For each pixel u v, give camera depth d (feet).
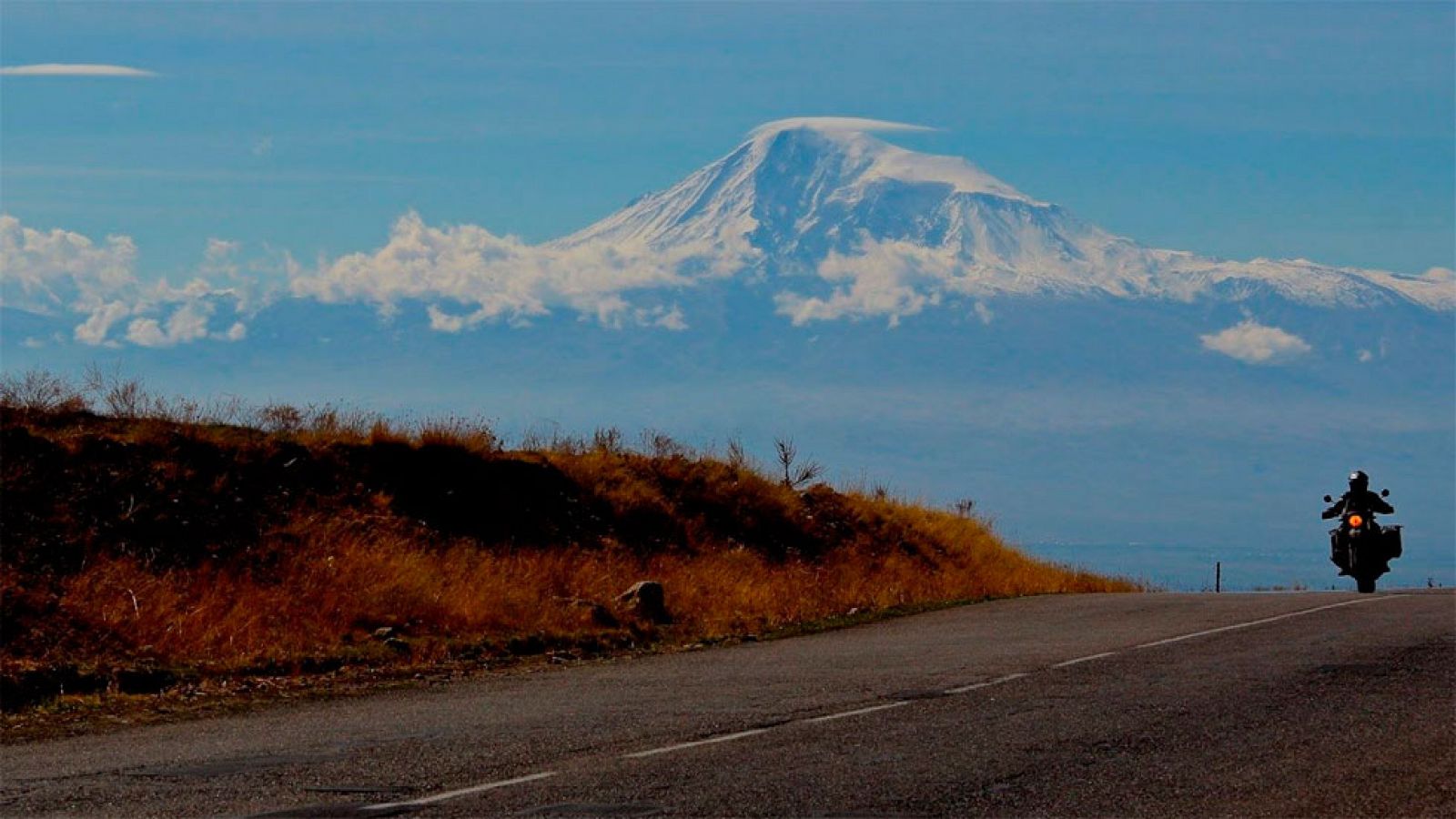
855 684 58.70
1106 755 41.91
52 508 87.30
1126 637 75.31
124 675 65.05
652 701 55.47
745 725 48.14
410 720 52.06
